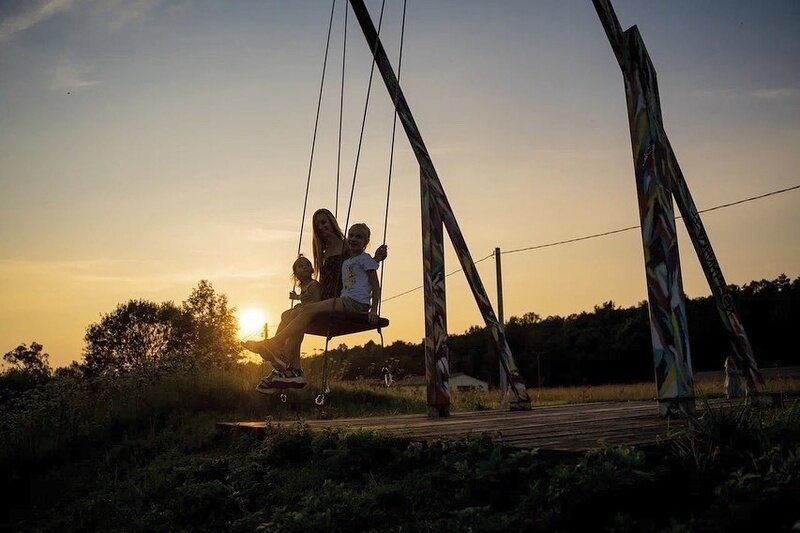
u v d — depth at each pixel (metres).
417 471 5.17
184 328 57.84
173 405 12.67
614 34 6.53
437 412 9.28
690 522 3.31
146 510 6.45
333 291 7.70
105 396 12.90
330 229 7.94
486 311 10.02
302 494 5.43
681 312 6.12
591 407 10.53
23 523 7.46
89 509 7.00
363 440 5.95
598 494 3.81
